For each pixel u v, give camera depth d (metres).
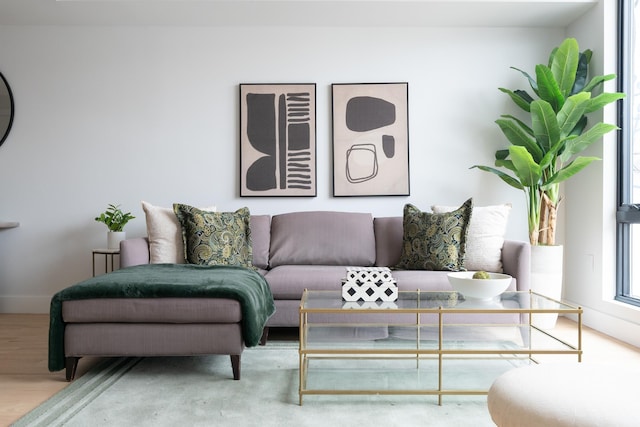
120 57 3.97
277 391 2.17
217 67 3.96
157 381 2.31
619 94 3.09
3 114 3.97
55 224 3.97
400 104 3.94
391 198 3.96
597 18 3.49
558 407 1.11
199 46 3.96
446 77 3.96
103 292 2.28
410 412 1.93
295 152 3.94
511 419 1.18
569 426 1.06
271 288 2.98
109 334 2.30
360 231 3.59
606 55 3.39
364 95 3.94
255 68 3.96
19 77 3.97
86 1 3.51
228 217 3.38
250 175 3.93
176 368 2.51
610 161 3.37
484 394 1.96
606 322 3.24
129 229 3.96
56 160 3.97
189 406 1.99
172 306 2.28
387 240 3.56
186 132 3.96
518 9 3.62
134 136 3.97
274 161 3.94
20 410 1.97
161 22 3.89
